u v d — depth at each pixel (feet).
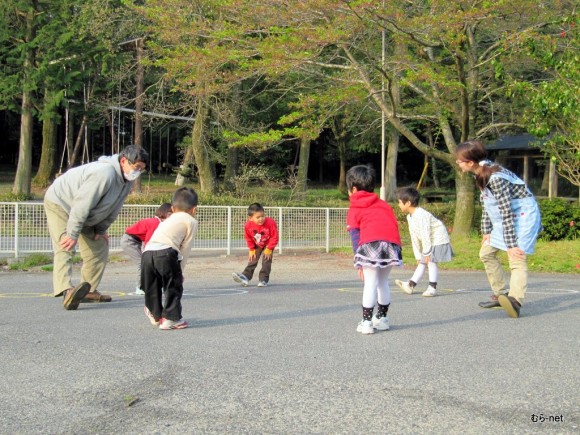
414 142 55.16
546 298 26.84
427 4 44.88
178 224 19.01
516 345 17.16
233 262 45.73
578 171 53.11
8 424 11.14
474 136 55.93
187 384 13.41
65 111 109.60
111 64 86.53
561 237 56.70
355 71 53.06
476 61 52.65
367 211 18.70
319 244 53.31
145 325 19.84
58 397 12.58
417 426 11.09
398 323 20.48
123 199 23.11
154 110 84.48
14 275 37.93
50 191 22.98
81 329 19.11
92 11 76.84
